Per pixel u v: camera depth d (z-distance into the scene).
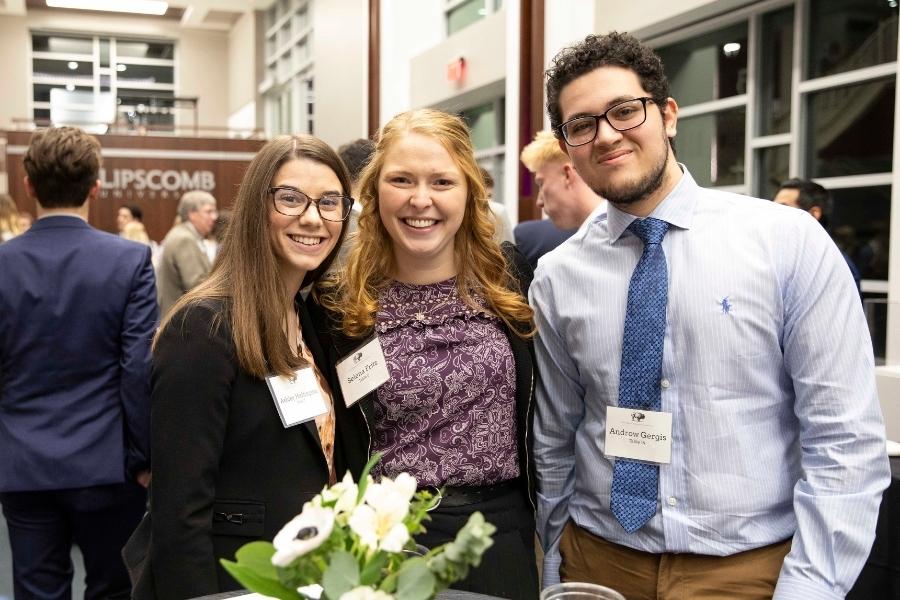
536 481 1.77
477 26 6.95
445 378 1.62
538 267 1.76
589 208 2.91
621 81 1.46
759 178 4.72
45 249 2.28
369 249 1.71
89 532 2.41
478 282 1.75
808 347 1.41
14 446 2.27
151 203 10.29
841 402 1.38
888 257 4.03
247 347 1.44
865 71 4.06
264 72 17.14
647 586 1.54
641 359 1.52
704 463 1.47
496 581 1.57
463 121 1.69
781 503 1.48
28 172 2.30
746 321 1.45
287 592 0.88
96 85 18.53
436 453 1.59
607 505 1.60
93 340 2.29
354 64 9.80
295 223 1.51
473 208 1.71
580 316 1.62
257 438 1.47
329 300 1.74
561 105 1.54
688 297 1.49
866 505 1.36
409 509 0.93
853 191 4.19
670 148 1.55
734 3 4.38
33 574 2.37
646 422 1.52
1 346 2.27
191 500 1.40
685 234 1.53
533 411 1.72
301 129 14.99
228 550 1.46
